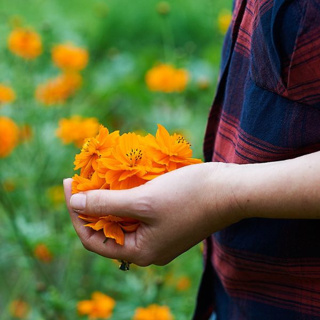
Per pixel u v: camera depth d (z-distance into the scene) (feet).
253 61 2.43
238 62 2.58
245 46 2.54
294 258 2.49
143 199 2.32
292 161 2.23
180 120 6.82
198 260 5.03
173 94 7.04
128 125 7.91
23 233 4.81
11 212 4.75
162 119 6.88
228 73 2.63
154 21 10.78
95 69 8.81
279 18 2.29
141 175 2.43
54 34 9.34
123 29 10.87
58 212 5.86
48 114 6.62
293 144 2.37
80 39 9.70
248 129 2.47
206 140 2.85
